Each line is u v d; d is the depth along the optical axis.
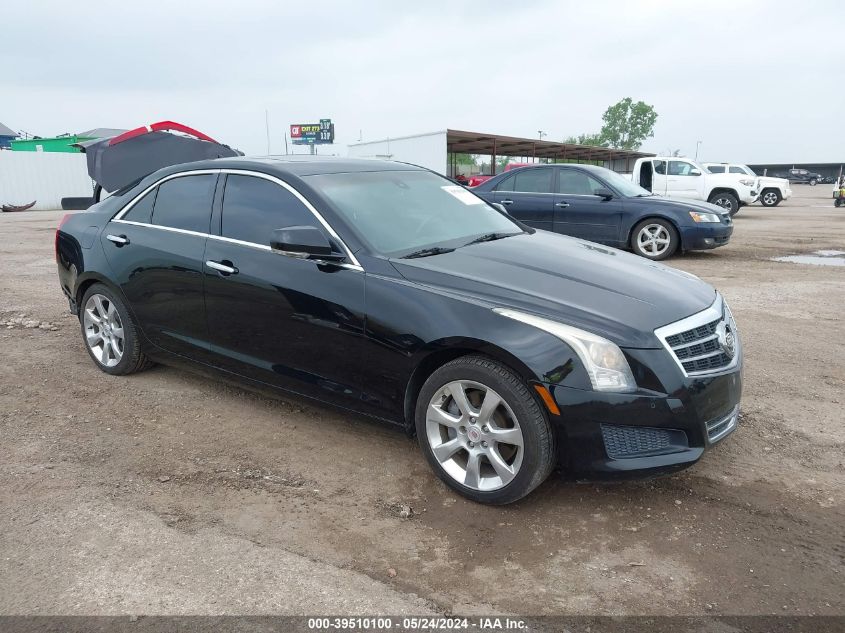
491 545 2.81
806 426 3.96
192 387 4.65
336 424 4.04
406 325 3.16
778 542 2.81
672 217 10.27
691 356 2.98
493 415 3.03
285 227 3.63
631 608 2.42
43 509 3.06
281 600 2.46
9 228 16.92
